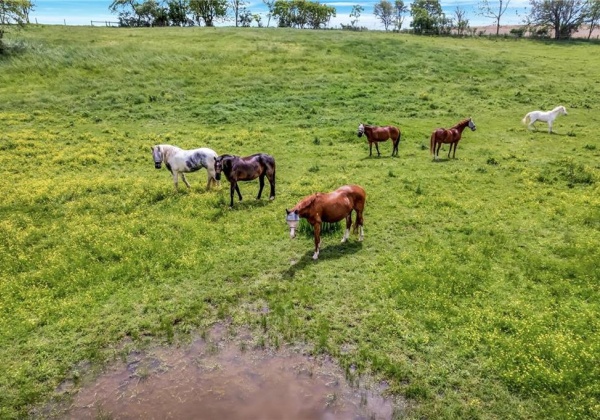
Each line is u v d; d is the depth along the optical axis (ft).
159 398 22.54
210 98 99.60
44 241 38.34
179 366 24.68
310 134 77.00
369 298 29.84
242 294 30.78
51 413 21.72
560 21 240.53
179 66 119.34
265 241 38.34
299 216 33.24
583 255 34.50
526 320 26.68
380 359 24.30
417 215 43.39
